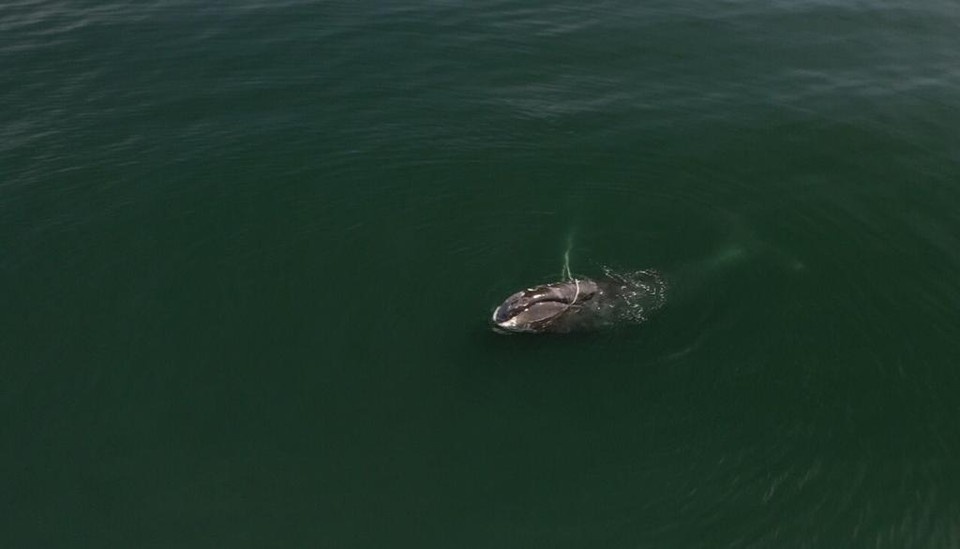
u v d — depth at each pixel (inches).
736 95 1936.5
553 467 1091.3
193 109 1779.0
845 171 1689.2
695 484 1076.5
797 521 1040.2
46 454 1097.4
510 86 1918.1
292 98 1831.9
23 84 1834.4
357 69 1950.1
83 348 1235.9
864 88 1977.1
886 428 1141.1
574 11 2269.9
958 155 1750.7
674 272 1391.5
